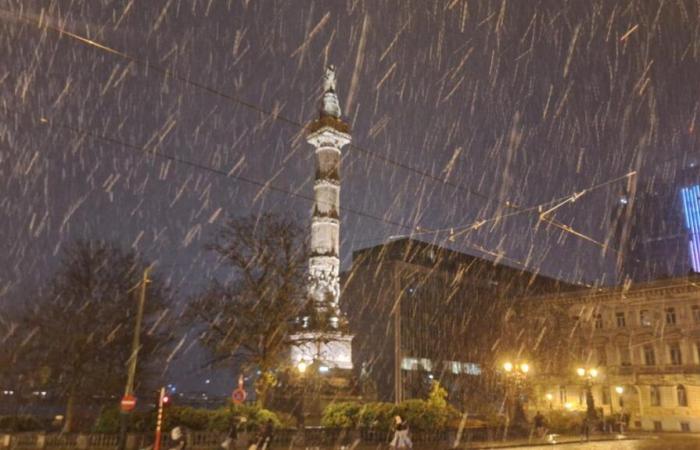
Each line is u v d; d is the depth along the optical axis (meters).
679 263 135.12
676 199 139.12
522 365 53.19
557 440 41.19
